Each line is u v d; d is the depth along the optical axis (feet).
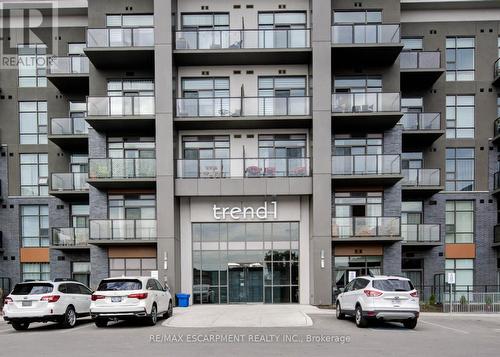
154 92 80.02
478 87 90.12
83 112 91.25
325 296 76.02
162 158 77.30
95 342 39.88
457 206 90.43
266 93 84.07
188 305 77.20
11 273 91.04
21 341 41.45
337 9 83.46
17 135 92.63
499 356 33.53
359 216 81.51
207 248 82.99
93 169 78.64
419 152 89.92
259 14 84.07
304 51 78.64
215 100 79.87
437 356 33.22
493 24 90.43
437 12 90.27
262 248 82.94
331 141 81.20
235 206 82.99
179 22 83.82
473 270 88.74
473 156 90.43
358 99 78.89
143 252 81.51
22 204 92.07
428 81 88.79
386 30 78.84
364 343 38.86
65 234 84.89
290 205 82.94
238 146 83.66
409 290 48.65
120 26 83.05
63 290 52.95
